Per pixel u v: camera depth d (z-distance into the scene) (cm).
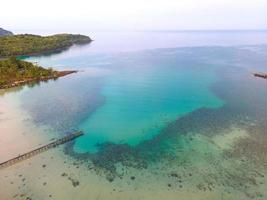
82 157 3716
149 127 4653
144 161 3553
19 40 16825
